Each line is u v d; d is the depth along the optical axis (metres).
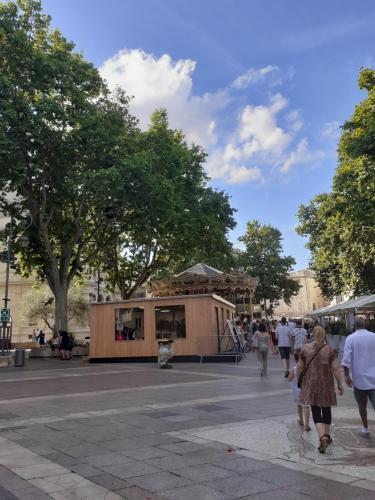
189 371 17.95
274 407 9.65
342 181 26.83
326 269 48.91
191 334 22.50
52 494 4.72
